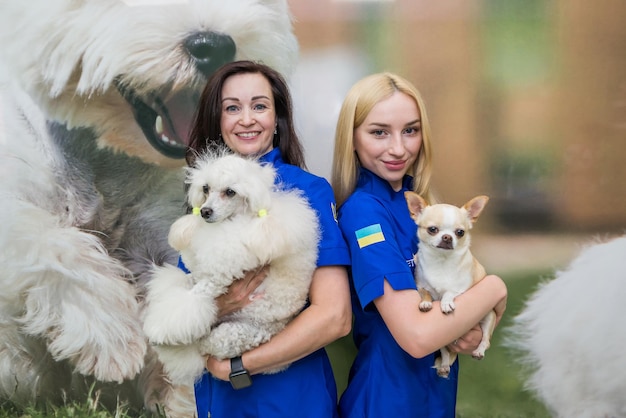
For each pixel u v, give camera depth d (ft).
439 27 8.88
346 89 8.94
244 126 6.28
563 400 9.26
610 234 9.05
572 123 8.95
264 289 5.60
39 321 8.75
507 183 9.06
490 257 9.17
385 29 8.89
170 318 5.37
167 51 8.00
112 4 8.05
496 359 9.23
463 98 8.98
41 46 8.17
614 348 9.12
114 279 8.94
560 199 9.04
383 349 6.27
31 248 8.59
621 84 8.86
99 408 9.03
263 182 5.47
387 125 6.39
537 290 9.14
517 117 8.96
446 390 6.49
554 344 9.18
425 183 6.86
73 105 8.43
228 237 5.30
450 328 5.60
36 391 8.95
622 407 9.18
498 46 8.88
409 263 6.42
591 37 8.83
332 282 5.83
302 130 9.00
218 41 8.13
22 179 8.62
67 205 8.78
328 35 8.89
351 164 6.64
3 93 8.44
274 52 8.61
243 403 5.95
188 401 9.05
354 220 6.18
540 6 8.82
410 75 8.97
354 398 6.37
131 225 9.01
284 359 5.59
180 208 9.06
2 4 8.19
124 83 8.20
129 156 8.80
